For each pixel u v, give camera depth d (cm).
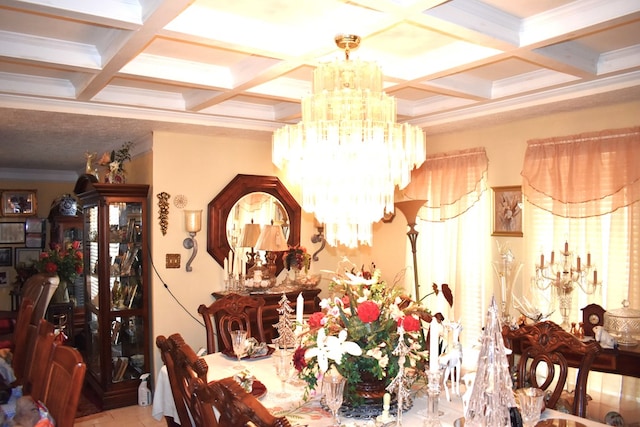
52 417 187
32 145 495
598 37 263
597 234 344
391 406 208
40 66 287
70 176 734
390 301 217
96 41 268
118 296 425
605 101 329
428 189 468
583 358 227
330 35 239
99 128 411
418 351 218
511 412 177
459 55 281
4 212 688
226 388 143
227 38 235
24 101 336
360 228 266
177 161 439
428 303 464
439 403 218
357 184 249
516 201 400
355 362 201
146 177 448
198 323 449
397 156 253
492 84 349
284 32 252
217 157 459
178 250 440
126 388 425
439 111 392
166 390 258
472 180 427
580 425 191
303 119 258
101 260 414
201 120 404
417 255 479
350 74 250
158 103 370
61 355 200
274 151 268
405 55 298
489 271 419
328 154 244
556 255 364
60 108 348
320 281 515
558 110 358
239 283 446
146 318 430
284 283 477
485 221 423
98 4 203
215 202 451
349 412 205
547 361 238
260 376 262
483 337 160
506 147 407
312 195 267
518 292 397
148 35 226
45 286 467
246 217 471
